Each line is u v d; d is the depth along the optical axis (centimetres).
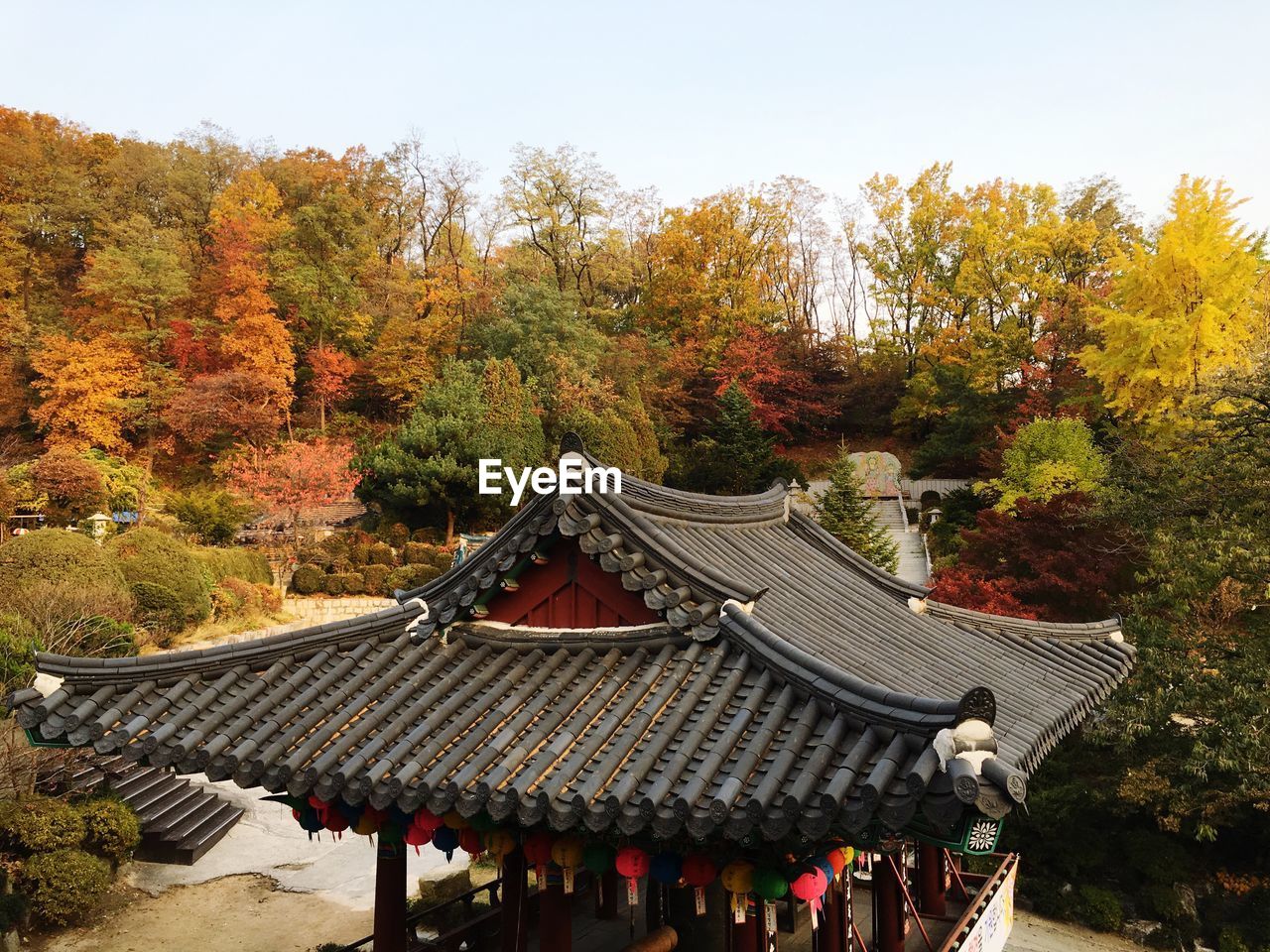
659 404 5169
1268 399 1998
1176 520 2028
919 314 5972
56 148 5141
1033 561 2477
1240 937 1756
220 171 5678
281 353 4306
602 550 746
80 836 1507
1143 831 1953
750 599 702
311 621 3139
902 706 524
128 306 4247
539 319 4791
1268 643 1780
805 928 1032
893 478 4569
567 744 639
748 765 559
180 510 3447
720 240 5828
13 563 2134
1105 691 1155
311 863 1777
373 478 3988
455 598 805
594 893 1110
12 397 4138
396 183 5834
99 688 762
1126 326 3231
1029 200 5288
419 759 655
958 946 965
